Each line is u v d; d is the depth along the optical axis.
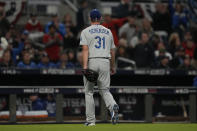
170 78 41.41
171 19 50.62
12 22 46.03
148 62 43.53
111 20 47.41
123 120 34.28
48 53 43.34
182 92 34.50
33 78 38.91
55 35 44.09
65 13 48.22
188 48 48.41
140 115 34.62
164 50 43.81
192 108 34.59
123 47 44.16
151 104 33.88
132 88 33.78
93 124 22.95
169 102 36.19
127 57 44.16
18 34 44.50
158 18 50.25
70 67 42.44
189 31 51.31
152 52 43.66
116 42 44.28
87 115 22.80
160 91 34.12
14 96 31.61
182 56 45.84
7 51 40.47
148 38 46.84
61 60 42.56
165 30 50.34
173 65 44.56
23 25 46.41
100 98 33.47
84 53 22.02
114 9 49.62
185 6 51.69
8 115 31.91
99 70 22.09
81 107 33.91
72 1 48.28
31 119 32.25
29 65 41.06
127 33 47.56
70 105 33.62
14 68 36.59
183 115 36.22
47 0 47.75
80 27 47.47
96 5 49.09
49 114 32.72
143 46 43.50
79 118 33.81
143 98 34.56
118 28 47.72
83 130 19.84
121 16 49.47
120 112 34.34
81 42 22.14
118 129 20.69
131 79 40.38
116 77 40.19
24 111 32.19
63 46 44.69
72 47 45.19
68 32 45.50
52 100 32.84
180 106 36.38
